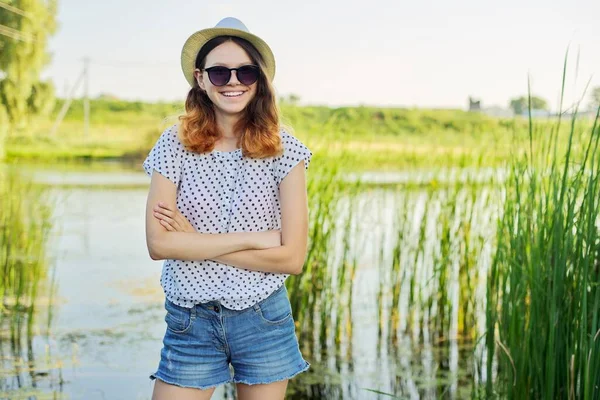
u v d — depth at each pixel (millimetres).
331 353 3922
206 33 2107
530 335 2635
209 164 2119
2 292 4711
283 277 2133
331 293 4168
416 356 3869
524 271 2721
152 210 2092
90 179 13453
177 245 2041
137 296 4961
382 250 4465
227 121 2139
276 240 2090
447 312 4266
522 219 2855
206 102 2158
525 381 2662
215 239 2049
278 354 2111
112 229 7844
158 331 4191
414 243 4438
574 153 2762
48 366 3574
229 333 2086
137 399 3195
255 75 2090
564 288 2506
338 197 4227
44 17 19859
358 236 4531
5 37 19125
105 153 20422
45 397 3184
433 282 4254
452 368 3689
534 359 2619
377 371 3658
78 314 4469
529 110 2748
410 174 4570
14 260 5129
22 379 3393
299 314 4078
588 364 2256
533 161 2871
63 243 6844
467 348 3992
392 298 4297
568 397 2416
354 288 5004
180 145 2119
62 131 22625
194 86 2176
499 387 3084
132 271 5727
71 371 3516
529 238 2756
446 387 3416
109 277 5492
